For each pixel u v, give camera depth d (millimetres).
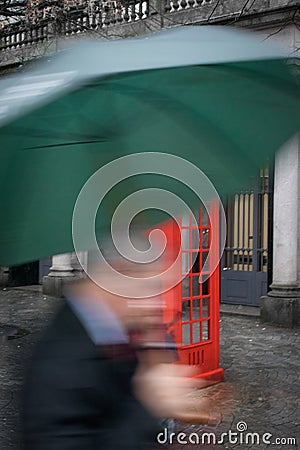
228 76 2227
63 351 2240
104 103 2014
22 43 15797
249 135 2213
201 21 12977
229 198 2104
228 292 14508
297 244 12469
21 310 14078
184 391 2627
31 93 1986
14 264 1802
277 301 12273
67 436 2146
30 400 2195
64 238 1862
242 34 2518
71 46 2467
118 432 2207
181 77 2162
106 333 2270
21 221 1837
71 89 1981
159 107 2107
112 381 2242
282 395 7305
